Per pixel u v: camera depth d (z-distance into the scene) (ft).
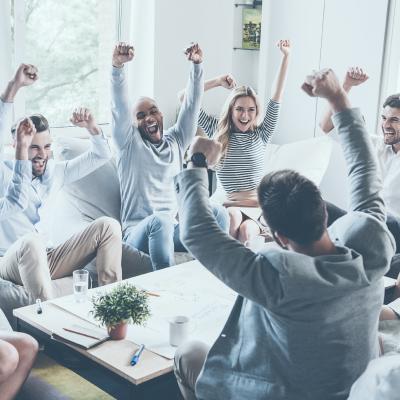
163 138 11.91
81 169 10.95
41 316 7.80
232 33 15.92
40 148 10.06
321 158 13.67
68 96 14.71
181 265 9.65
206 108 16.14
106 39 15.08
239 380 5.25
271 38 16.05
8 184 10.16
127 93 11.10
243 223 12.09
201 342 6.35
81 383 8.04
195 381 6.06
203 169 5.23
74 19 14.48
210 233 5.01
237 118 12.90
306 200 4.87
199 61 11.58
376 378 4.46
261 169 13.37
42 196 10.44
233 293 8.55
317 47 15.34
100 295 7.61
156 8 14.83
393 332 7.77
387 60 14.39
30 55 13.92
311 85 5.50
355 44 14.73
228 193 13.25
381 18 14.25
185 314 7.88
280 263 4.79
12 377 7.21
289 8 15.65
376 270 5.00
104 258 9.99
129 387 6.59
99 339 7.19
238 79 16.46
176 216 12.46
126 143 11.50
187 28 15.47
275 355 5.10
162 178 11.78
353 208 5.39
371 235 5.08
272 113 13.30
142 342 7.23
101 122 15.37
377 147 12.28
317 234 4.91
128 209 11.70
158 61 15.12
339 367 5.00
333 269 4.80
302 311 4.84
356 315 4.99
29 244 9.24
